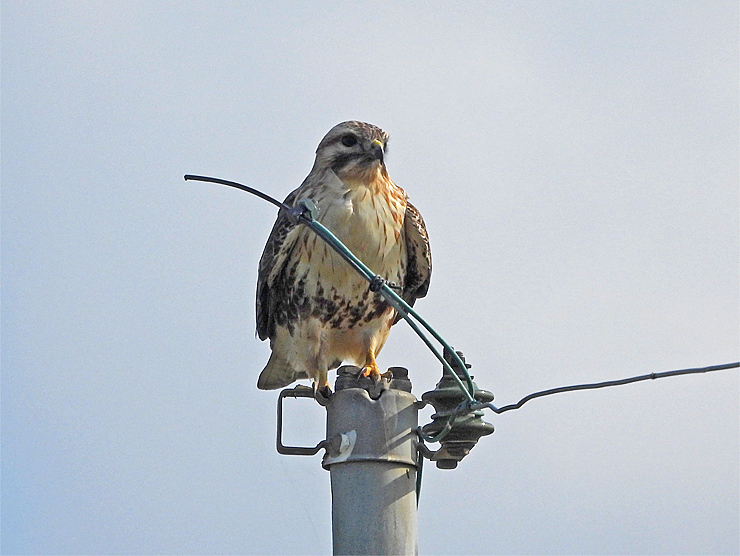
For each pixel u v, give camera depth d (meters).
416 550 8.09
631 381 8.11
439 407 8.75
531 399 8.47
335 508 8.09
